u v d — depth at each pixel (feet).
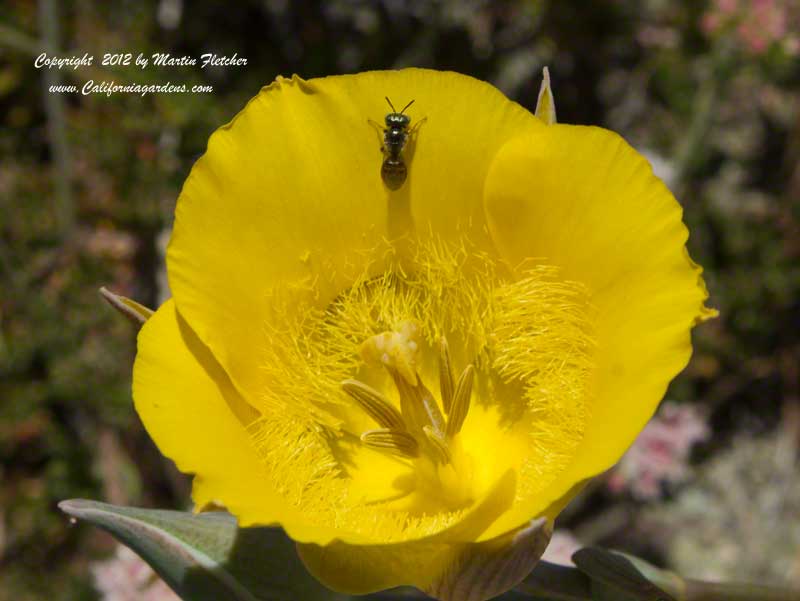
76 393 0.59
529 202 0.31
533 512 0.25
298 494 0.32
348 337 0.35
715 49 0.60
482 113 0.31
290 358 0.33
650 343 0.28
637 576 0.32
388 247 0.33
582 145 0.30
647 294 0.28
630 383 0.27
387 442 0.33
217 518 0.32
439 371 0.36
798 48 0.59
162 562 0.31
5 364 0.59
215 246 0.31
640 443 0.57
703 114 0.61
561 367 0.31
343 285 0.34
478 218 0.33
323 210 0.32
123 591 0.48
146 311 0.31
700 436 0.59
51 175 0.61
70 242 0.60
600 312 0.30
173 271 0.30
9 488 0.60
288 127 0.31
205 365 0.30
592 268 0.30
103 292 0.31
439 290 0.34
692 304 0.27
